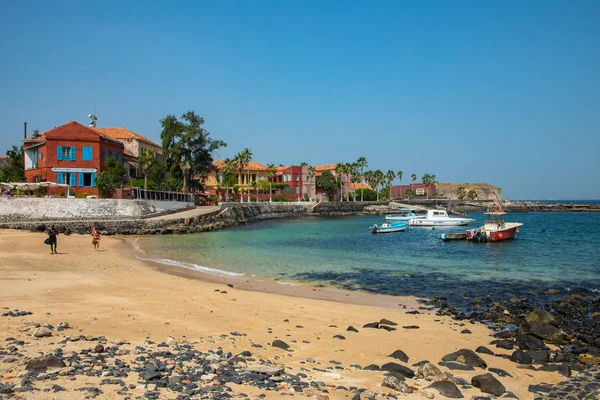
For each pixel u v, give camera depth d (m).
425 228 77.62
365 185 168.00
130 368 9.39
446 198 183.38
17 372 8.70
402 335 15.12
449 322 17.42
